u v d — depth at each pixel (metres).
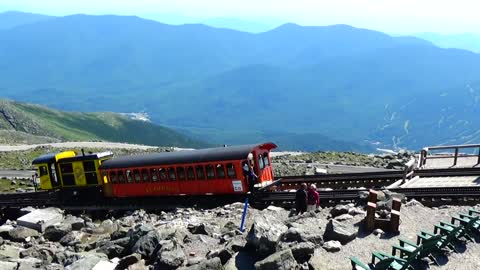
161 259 20.08
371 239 20.77
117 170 43.75
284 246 19.38
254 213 30.67
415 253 17.48
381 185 41.69
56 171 47.62
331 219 22.66
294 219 25.50
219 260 18.94
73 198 47.22
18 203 49.16
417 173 40.44
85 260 20.70
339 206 25.64
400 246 19.27
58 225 30.80
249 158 37.31
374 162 67.31
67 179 47.06
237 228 25.70
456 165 43.97
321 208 30.62
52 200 47.84
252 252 19.67
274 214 30.06
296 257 18.80
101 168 44.97
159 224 29.95
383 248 19.81
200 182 39.12
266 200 36.25
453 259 18.48
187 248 22.22
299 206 28.03
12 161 91.75
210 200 39.12
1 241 28.30
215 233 24.53
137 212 38.88
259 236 19.44
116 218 42.97
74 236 28.80
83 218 36.47
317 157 75.94
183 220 29.83
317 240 20.00
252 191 37.22
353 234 20.89
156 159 41.56
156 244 22.31
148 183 42.03
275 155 91.62
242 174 37.12
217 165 38.06
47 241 29.14
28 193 50.25
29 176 74.12
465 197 29.80
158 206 41.22
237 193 37.66
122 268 20.53
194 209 37.09
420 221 22.81
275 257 18.00
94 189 45.88
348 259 18.83
